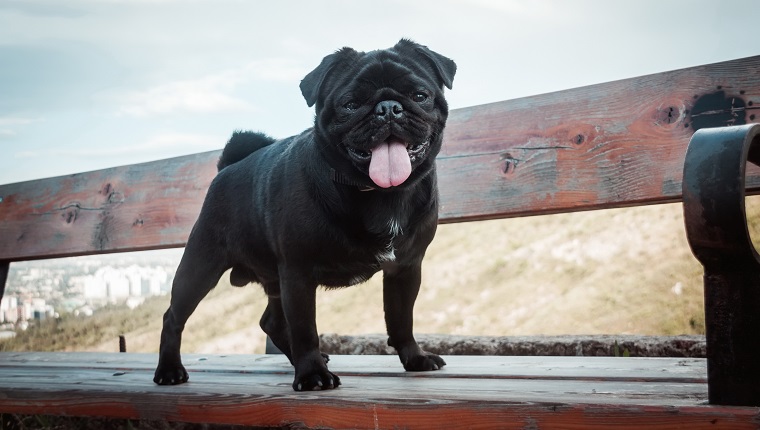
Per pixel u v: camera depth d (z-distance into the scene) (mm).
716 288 733
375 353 1734
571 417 782
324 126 1061
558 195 1388
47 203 1939
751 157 752
